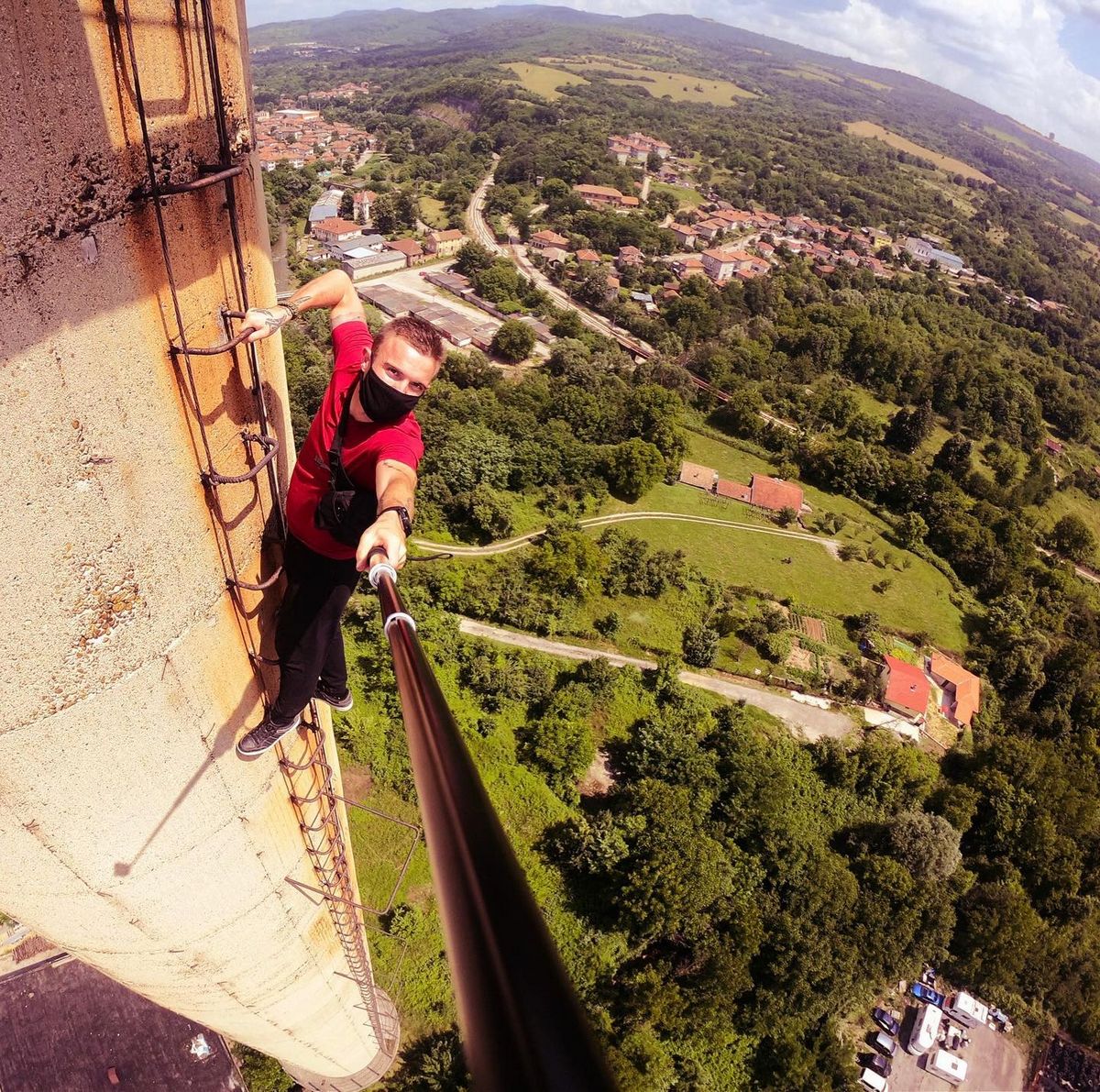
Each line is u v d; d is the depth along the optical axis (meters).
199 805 6.42
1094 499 87.56
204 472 5.11
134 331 4.23
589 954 28.95
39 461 3.92
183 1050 23.44
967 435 91.75
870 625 51.34
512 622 44.78
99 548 4.44
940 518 65.69
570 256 120.12
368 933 27.58
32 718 4.67
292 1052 14.99
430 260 115.06
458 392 66.38
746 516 62.88
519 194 142.25
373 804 31.67
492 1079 1.42
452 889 1.85
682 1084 26.55
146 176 4.04
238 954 8.70
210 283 4.85
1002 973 32.31
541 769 35.62
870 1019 31.17
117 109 3.78
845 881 32.16
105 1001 23.88
